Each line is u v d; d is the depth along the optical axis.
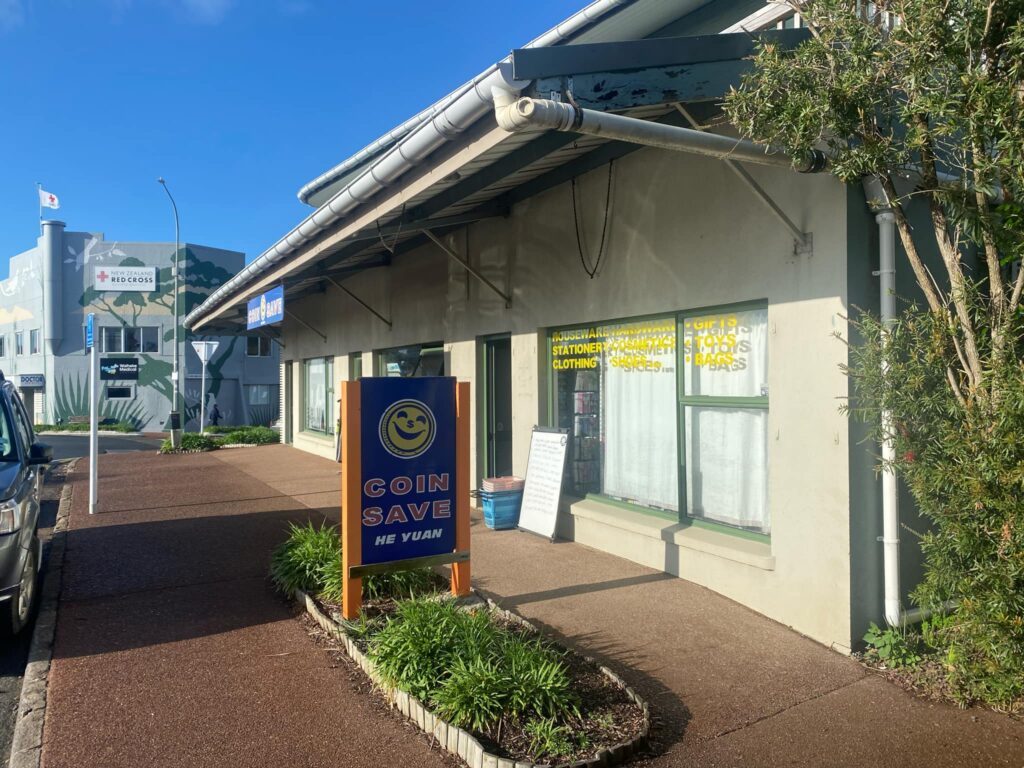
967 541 3.67
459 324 9.62
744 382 5.73
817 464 4.82
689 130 4.26
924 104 3.61
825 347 4.76
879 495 4.76
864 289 4.69
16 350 38.19
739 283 5.44
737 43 4.55
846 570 4.62
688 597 5.60
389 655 4.13
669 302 6.14
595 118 3.98
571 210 7.38
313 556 5.83
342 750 3.58
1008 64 3.61
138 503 10.30
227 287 13.51
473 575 6.22
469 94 4.76
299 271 10.81
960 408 3.76
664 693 4.07
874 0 4.00
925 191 4.00
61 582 6.41
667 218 6.15
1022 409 3.39
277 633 5.13
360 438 5.11
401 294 11.49
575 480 7.82
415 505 5.31
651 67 4.42
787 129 4.04
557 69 4.20
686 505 6.34
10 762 3.49
